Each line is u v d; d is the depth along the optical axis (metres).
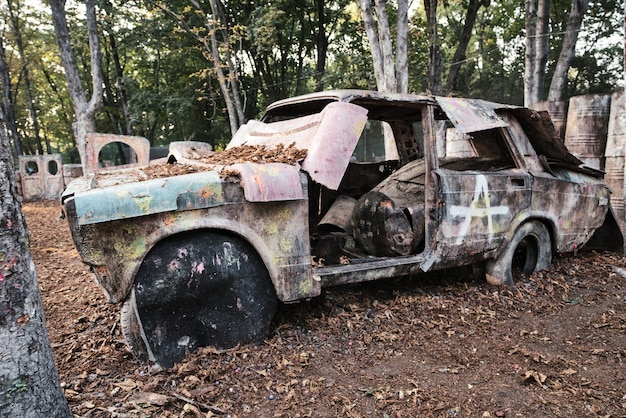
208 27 16.80
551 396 2.71
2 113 1.87
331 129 3.45
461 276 4.82
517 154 4.66
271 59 25.25
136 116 21.48
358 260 3.93
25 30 25.50
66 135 33.47
